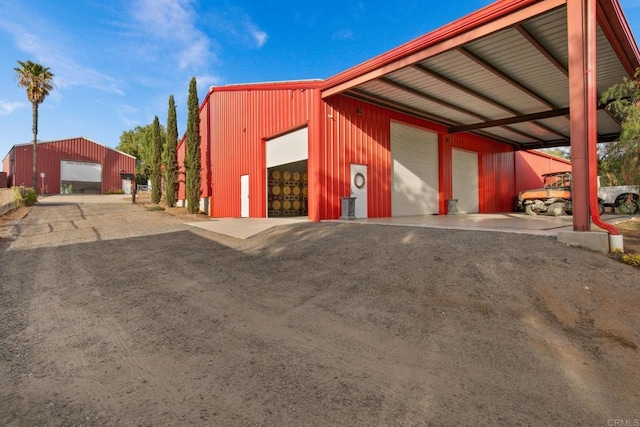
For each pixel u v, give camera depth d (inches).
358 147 424.2
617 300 130.6
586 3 192.5
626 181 238.7
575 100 192.9
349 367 97.1
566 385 85.1
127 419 75.4
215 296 163.8
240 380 91.4
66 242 310.5
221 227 392.8
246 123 547.2
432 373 92.6
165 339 118.1
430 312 133.0
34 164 1051.3
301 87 407.5
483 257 180.7
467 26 242.8
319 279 182.9
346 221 363.6
